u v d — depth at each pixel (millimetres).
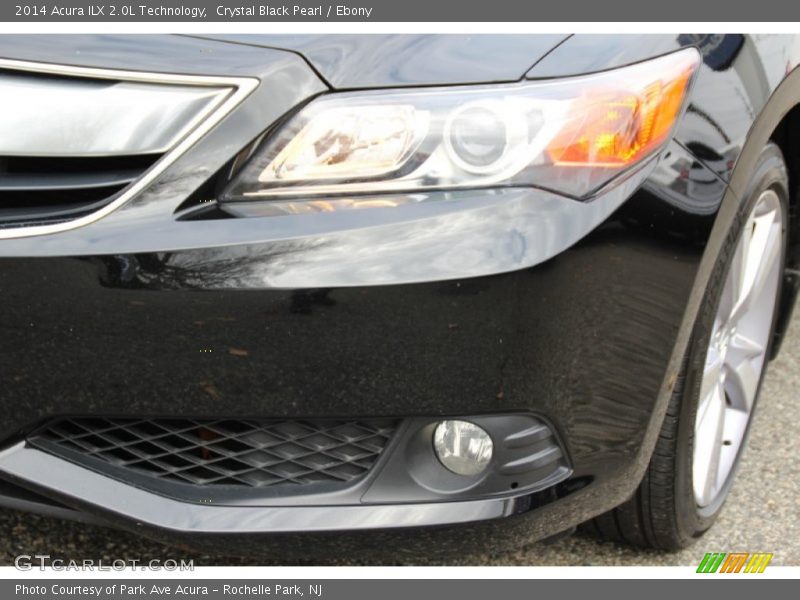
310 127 1785
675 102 1914
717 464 2490
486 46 1843
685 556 2443
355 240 1732
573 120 1804
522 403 1808
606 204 1809
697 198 1947
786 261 2844
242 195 1776
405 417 1807
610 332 1847
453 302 1723
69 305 1760
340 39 1844
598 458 1940
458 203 1763
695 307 2004
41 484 1904
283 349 1747
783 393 3268
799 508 2662
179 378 1778
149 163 1802
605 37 1898
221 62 1808
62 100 1825
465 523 1885
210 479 1940
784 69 2246
